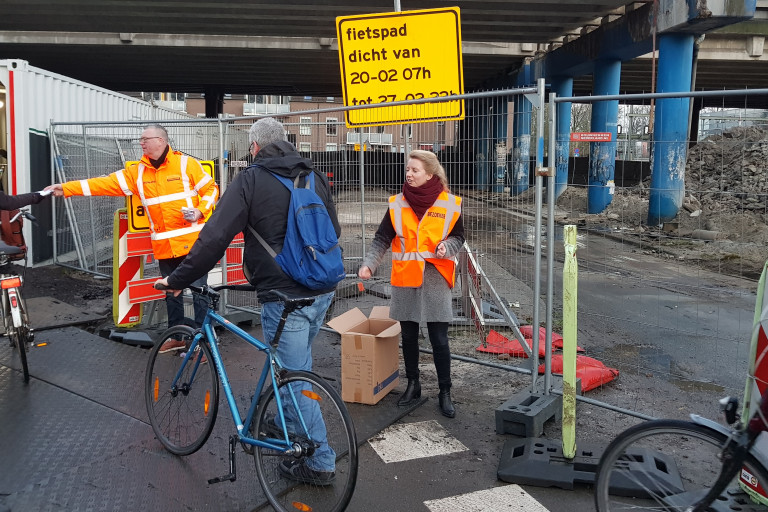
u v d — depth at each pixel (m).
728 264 7.97
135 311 5.92
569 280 3.40
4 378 4.67
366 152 7.35
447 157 5.46
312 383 2.96
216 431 3.96
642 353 5.78
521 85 26.19
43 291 7.40
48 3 17.59
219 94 38.06
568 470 3.44
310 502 3.08
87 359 5.12
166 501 3.14
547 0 16.80
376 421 4.15
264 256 3.18
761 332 2.78
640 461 2.74
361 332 4.69
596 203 6.17
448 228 4.16
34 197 5.05
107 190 5.24
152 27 20.47
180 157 5.27
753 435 2.36
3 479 3.29
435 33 5.62
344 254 8.32
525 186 4.77
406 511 3.16
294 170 3.25
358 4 17.59
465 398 4.64
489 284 5.68
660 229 5.43
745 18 14.85
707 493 2.54
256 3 17.50
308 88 37.22
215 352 3.37
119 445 3.71
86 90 10.14
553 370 5.11
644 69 28.02
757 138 5.34
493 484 3.44
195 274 3.11
